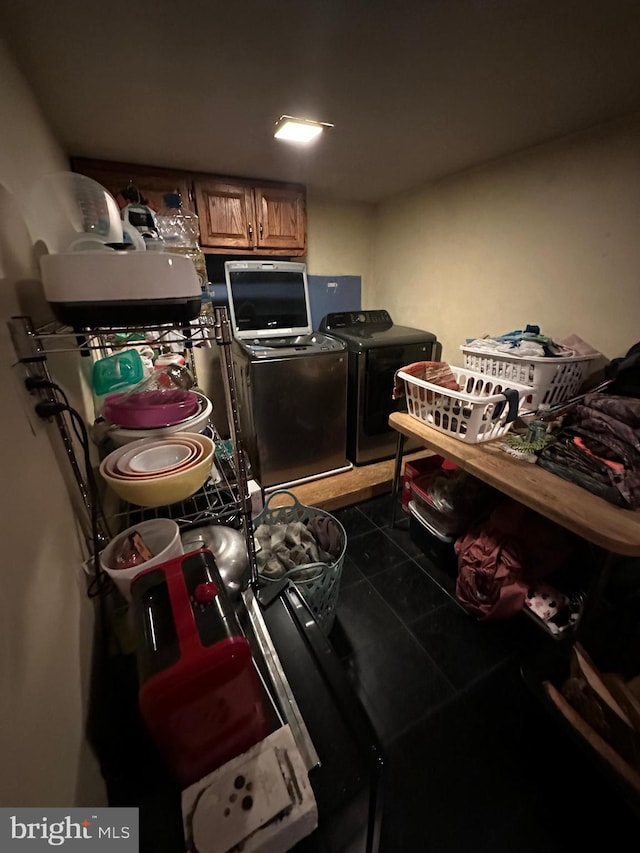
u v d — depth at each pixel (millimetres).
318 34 857
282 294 2211
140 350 1509
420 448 2578
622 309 1430
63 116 1243
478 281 2020
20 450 526
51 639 521
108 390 1150
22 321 597
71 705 550
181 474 727
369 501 2191
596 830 856
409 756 1005
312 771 621
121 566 725
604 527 898
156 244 1250
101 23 793
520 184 1709
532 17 813
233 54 932
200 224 1990
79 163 1672
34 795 388
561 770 959
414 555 1760
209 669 509
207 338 828
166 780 613
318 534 1409
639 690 877
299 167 1879
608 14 797
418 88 1121
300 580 1154
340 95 1160
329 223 2580
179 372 1319
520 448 1285
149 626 573
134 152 1625
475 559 1356
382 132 1458
